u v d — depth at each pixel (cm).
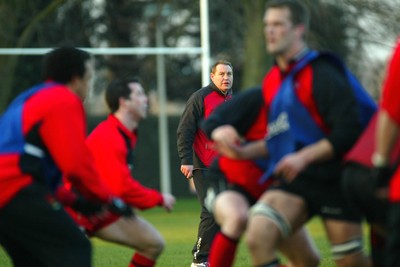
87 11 9956
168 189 9688
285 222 2025
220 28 10456
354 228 2078
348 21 8606
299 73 2053
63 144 2098
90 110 11225
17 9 8244
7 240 2195
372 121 1942
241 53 10662
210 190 2284
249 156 2141
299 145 2052
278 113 2069
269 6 2073
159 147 10138
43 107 2117
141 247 2531
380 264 2145
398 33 8494
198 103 3556
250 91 2220
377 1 8406
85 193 2181
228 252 2175
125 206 2311
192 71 11775
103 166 2502
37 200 2103
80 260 2125
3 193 2097
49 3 8800
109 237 2511
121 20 10850
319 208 2067
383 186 1861
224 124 2203
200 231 3444
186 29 10462
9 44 8219
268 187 2202
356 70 9075
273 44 2058
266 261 2002
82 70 2269
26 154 2116
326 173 2031
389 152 1806
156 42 10525
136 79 2622
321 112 2023
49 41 9038
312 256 2284
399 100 1772
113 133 2538
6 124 2144
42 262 2139
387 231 1870
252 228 2014
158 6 9269
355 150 1931
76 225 2158
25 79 9419
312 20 8456
